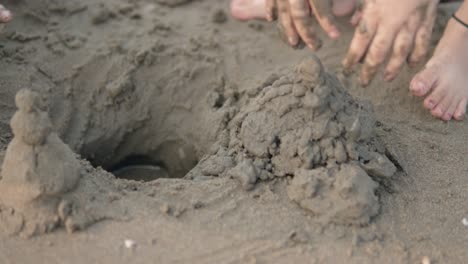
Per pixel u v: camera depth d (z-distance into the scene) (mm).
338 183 834
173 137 1059
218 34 1136
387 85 1051
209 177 899
